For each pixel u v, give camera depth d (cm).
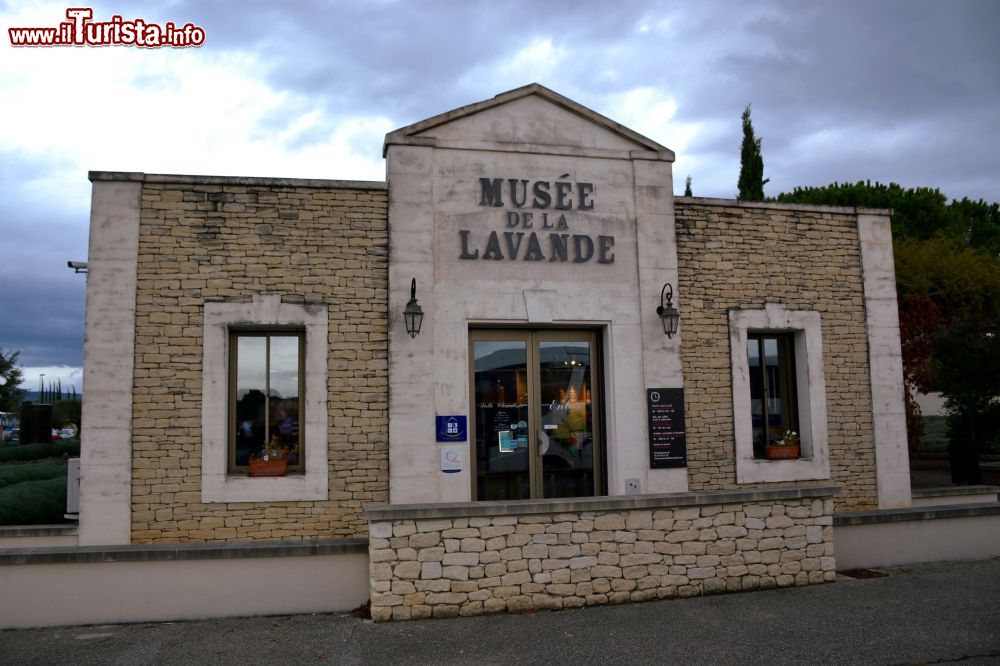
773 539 730
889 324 1009
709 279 951
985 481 1514
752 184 2300
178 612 664
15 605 643
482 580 655
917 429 1725
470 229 881
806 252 991
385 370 845
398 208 865
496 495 895
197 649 580
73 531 817
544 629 613
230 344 841
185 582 668
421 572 648
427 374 848
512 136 906
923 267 1852
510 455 902
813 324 980
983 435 1719
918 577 771
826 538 748
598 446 924
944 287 1880
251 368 847
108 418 788
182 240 822
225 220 833
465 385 859
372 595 642
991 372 1566
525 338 918
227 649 580
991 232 2881
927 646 566
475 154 895
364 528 820
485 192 890
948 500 1066
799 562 736
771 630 605
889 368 1000
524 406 911
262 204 841
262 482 805
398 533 647
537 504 667
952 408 1731
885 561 826
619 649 566
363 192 864
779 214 986
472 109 894
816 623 621
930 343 1727
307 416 823
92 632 631
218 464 800
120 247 809
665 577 695
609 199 927
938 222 2712
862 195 2761
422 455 837
